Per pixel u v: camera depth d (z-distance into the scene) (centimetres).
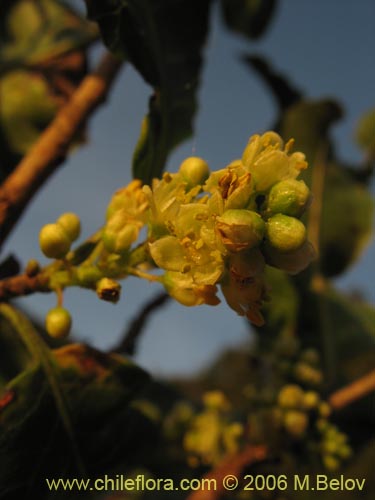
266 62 22
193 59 16
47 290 13
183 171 13
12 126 21
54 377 14
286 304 22
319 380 19
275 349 20
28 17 20
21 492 14
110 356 14
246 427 18
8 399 14
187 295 13
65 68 20
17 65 20
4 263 15
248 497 18
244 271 12
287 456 18
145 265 14
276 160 13
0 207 15
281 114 23
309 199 13
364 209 24
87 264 13
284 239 12
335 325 22
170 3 16
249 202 13
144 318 17
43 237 13
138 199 13
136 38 15
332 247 24
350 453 18
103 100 16
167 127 15
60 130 16
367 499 19
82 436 14
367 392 18
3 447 14
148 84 15
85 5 15
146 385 14
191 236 13
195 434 19
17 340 16
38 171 15
